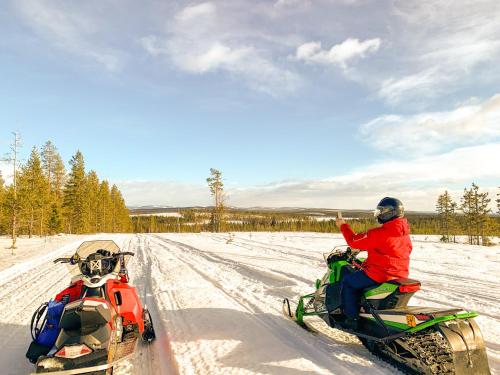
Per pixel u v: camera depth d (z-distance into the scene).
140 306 4.96
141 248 21.12
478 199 50.53
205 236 37.00
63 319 3.62
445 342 3.81
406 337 3.92
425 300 7.71
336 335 5.24
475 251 20.75
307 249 19.66
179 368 4.11
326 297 5.05
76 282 4.42
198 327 5.59
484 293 8.41
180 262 13.78
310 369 4.03
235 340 4.99
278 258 15.13
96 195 67.75
